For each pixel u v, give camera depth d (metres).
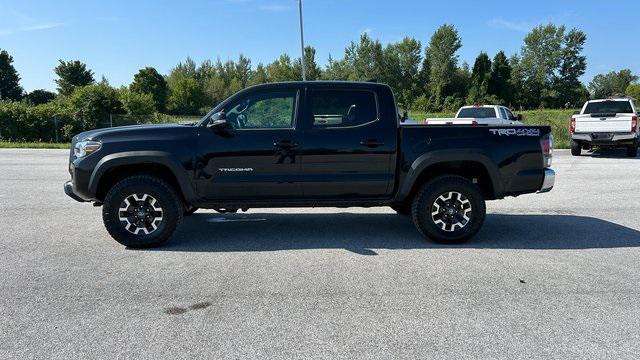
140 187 5.97
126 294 4.54
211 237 6.64
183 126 6.14
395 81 92.00
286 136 6.07
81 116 30.98
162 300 4.39
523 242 6.41
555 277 5.01
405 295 4.50
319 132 6.11
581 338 3.67
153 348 3.51
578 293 4.57
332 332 3.76
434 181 6.25
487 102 85.81
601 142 17.28
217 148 6.02
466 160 6.19
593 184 11.32
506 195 6.42
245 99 6.17
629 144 17.08
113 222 5.99
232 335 3.71
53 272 5.17
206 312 4.12
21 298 4.45
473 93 87.56
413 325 3.88
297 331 3.78
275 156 6.05
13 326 3.88
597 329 3.82
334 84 6.25
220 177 6.05
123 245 6.24
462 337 3.68
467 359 3.36
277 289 4.65
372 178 6.20
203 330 3.79
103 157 5.94
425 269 5.26
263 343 3.58
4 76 92.81
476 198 6.21
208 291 4.61
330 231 7.00
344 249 6.05
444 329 3.81
